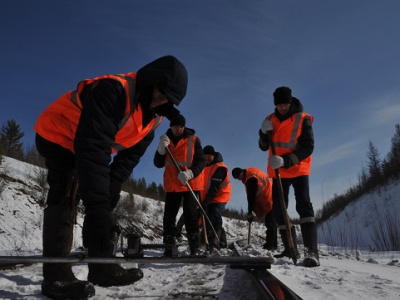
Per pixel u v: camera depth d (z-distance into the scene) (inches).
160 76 74.9
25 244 282.4
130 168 98.2
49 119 79.3
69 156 81.0
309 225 132.0
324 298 75.5
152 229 474.0
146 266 134.1
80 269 104.3
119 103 73.6
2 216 307.6
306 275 103.5
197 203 166.1
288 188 152.0
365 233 674.8
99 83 73.7
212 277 94.1
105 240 70.3
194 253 167.5
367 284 89.6
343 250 254.2
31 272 109.0
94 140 69.8
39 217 336.5
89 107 71.1
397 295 78.5
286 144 145.6
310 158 146.5
